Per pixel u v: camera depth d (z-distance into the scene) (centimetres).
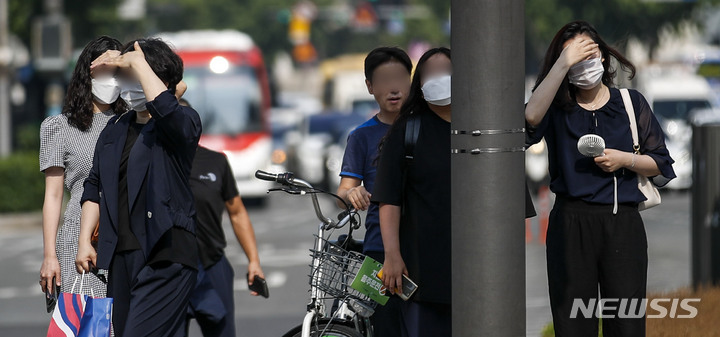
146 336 1892
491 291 1611
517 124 1611
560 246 1903
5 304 4297
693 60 12169
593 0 13638
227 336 2408
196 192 2375
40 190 8012
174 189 1917
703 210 3459
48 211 2159
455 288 1638
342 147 9688
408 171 1941
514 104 1606
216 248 2388
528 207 1898
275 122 14938
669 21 13650
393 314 2114
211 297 2377
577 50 1850
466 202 1616
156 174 1900
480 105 1598
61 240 2150
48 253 2142
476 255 1612
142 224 1908
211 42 9644
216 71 9425
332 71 16125
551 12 13950
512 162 1609
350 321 1998
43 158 2166
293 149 11606
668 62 13862
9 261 5788
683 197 8981
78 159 2147
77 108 2159
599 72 1867
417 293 1938
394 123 1959
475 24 1595
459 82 1611
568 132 1905
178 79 1955
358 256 2008
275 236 6719
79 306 2038
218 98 9406
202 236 2372
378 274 1945
